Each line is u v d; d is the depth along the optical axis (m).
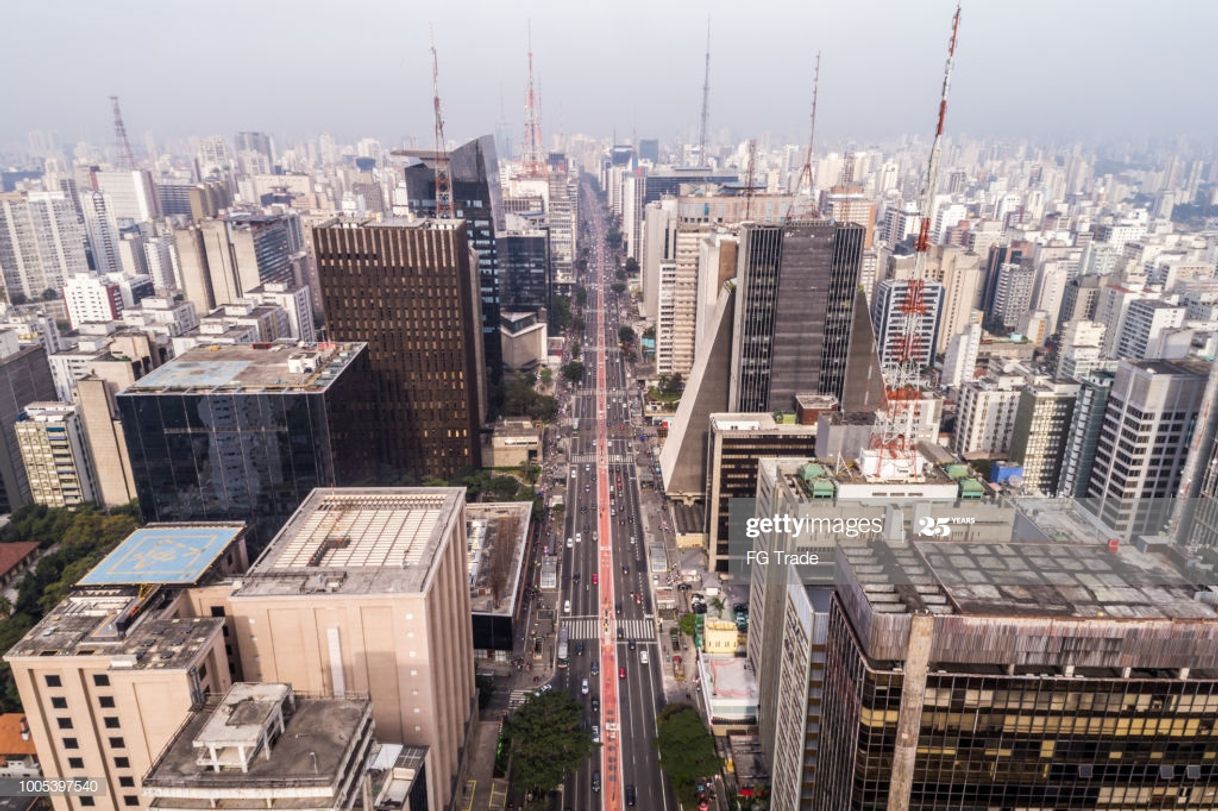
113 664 128.75
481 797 188.00
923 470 187.00
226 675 141.88
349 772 103.62
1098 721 103.06
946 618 100.62
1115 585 111.12
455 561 180.88
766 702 195.88
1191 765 104.81
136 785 137.12
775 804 175.25
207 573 153.38
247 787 96.25
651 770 197.38
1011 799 108.62
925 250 167.38
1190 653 100.06
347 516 179.50
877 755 107.56
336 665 148.75
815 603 145.62
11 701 198.38
